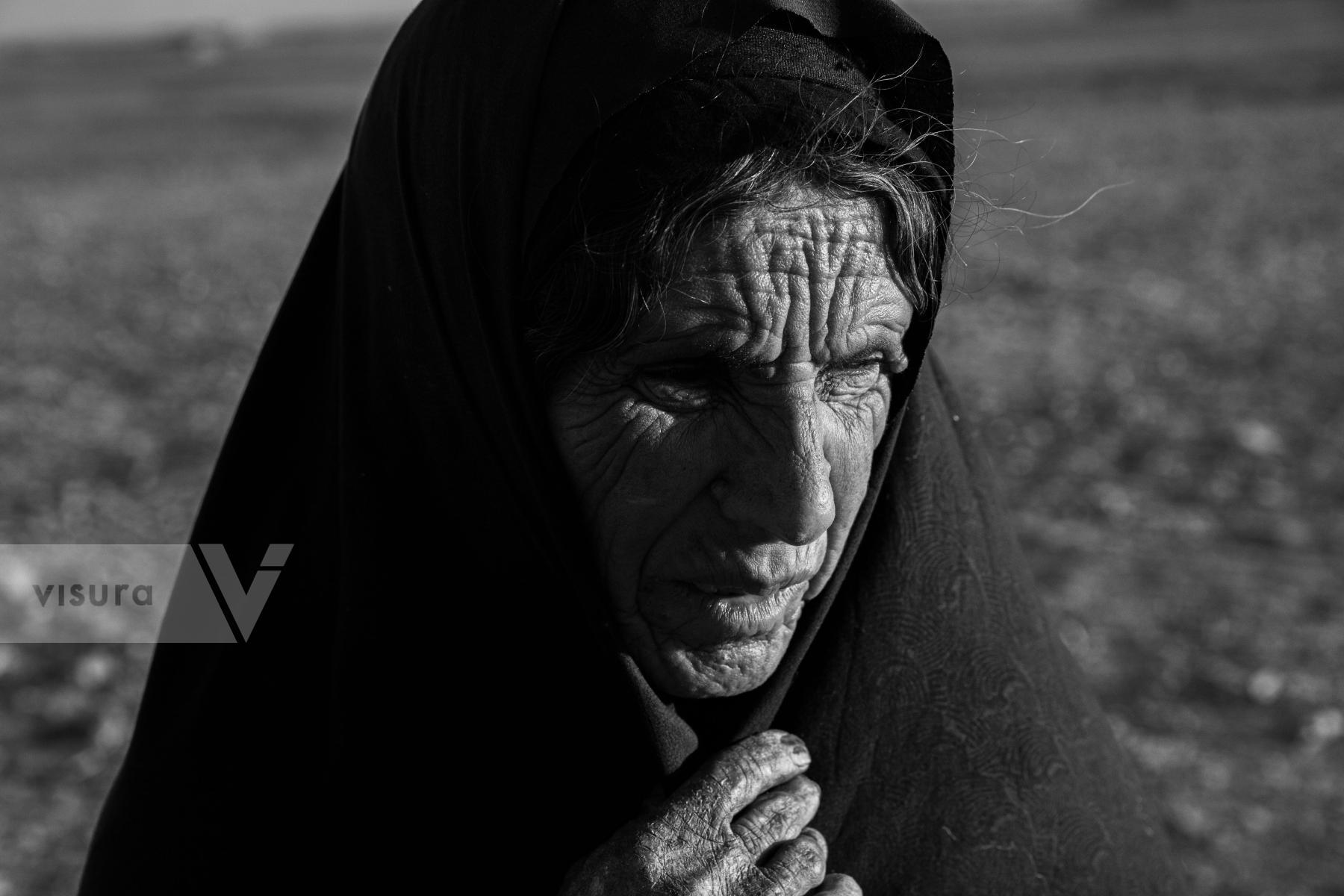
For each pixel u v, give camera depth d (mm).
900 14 1356
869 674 1594
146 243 19234
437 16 1522
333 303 1702
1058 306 12305
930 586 1635
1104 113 30750
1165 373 9695
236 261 17438
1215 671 5297
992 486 1776
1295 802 4496
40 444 9109
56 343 12523
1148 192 19031
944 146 1396
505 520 1499
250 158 31281
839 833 1544
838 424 1402
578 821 1540
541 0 1367
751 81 1276
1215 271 13727
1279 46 46312
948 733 1595
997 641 1646
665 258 1271
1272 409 8695
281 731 1605
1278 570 6266
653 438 1354
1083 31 63656
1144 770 4645
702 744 1548
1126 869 1638
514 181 1350
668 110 1273
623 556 1408
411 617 1553
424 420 1526
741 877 1340
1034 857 1577
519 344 1373
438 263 1469
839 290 1317
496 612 1547
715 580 1396
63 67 68562
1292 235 15461
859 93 1321
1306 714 4973
